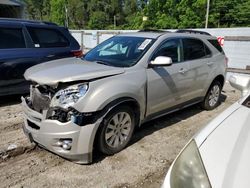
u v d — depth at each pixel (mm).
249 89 2873
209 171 1667
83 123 3289
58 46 6480
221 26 38875
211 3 37531
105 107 3500
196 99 5461
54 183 3205
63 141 3316
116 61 4227
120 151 3928
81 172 3426
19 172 3410
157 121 5203
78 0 76250
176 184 1733
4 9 18406
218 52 5902
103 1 74250
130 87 3768
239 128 1997
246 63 9805
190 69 4973
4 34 5738
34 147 3986
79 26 77312
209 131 2039
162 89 4391
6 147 3963
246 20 37688
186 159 1875
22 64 5859
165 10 40125
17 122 4961
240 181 1536
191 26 37500
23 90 6000
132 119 3969
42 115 3420
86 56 4770
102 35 16469
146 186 3215
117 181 3277
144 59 4148
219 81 6066
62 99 3322
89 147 3398
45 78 3461
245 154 1722
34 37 6137
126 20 69688
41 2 83875
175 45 4777
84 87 3363
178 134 4660
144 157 3832
